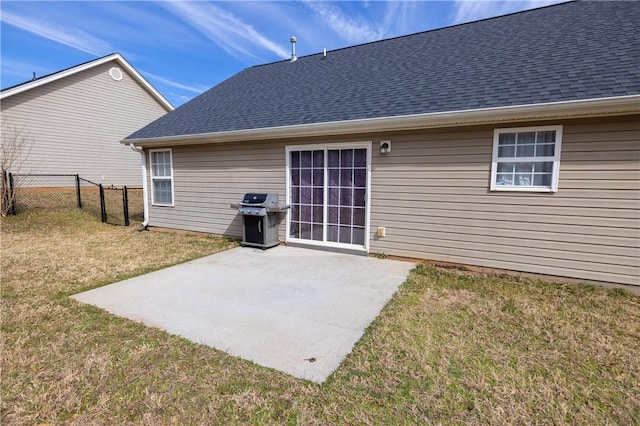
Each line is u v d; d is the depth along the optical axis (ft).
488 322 10.94
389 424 6.48
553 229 14.78
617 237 13.71
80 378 7.85
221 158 24.16
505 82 15.83
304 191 21.27
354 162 19.31
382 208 18.62
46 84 42.91
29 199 36.50
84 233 26.96
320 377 7.94
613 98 12.16
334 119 18.19
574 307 12.17
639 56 14.33
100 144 49.16
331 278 15.60
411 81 19.45
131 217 34.42
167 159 27.07
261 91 27.09
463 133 16.17
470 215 16.40
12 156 34.22
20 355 8.80
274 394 7.32
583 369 8.34
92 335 9.96
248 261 18.63
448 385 7.66
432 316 11.41
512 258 15.69
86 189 46.21
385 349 9.23
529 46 18.63
